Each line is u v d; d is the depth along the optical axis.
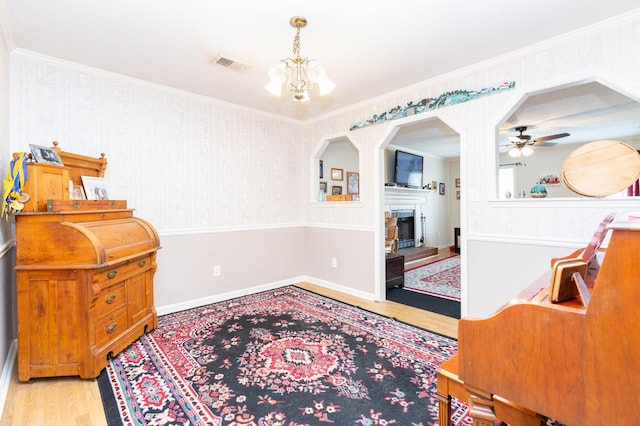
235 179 3.75
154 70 2.81
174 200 3.26
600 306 0.78
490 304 2.70
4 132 2.18
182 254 3.31
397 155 6.18
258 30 2.18
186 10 1.95
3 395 1.78
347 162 5.62
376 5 1.91
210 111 3.53
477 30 2.20
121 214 2.54
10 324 2.23
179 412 1.68
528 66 2.46
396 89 3.30
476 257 2.78
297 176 4.42
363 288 3.71
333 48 2.44
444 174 8.13
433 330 2.74
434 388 1.88
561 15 2.03
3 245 2.04
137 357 2.26
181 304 3.29
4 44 2.17
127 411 1.69
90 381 1.97
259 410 1.69
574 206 2.28
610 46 2.10
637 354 0.72
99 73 2.80
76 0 1.84
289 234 4.31
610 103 3.75
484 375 1.00
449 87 2.93
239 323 2.90
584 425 0.80
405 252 6.28
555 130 5.17
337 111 3.97
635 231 0.72
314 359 2.23
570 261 0.98
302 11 1.97
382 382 1.95
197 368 2.12
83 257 1.95
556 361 0.85
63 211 1.97
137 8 1.93
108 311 2.17
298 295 3.80
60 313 1.96
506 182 7.24
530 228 2.49
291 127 4.34
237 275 3.76
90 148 2.76
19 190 1.92
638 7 1.95
